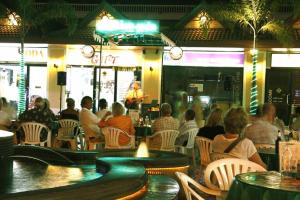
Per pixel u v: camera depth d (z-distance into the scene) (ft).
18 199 7.27
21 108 47.29
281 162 13.38
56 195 7.62
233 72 48.42
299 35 43.62
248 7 43.32
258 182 11.40
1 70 51.90
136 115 33.71
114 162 12.32
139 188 9.48
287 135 30.86
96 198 8.04
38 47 50.78
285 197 10.47
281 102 47.52
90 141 31.53
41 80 51.44
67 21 45.96
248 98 47.70
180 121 35.60
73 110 35.27
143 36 37.11
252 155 16.63
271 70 47.67
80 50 50.37
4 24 48.42
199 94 49.08
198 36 45.42
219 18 44.68
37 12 46.01
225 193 13.75
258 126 21.63
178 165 14.74
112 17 48.21
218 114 24.35
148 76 49.24
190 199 13.00
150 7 55.72
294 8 41.78
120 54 49.85
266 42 43.68
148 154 16.38
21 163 14.93
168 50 48.96
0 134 11.83
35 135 29.60
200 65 48.85
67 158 15.37
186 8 55.01
